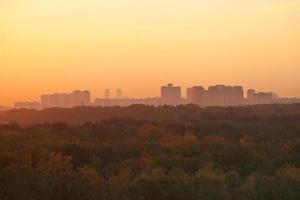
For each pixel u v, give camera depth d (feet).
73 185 164.14
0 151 194.18
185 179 173.06
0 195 161.48
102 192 165.89
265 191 177.37
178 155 231.50
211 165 210.79
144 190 168.45
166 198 166.81
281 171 195.42
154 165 210.79
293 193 176.24
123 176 180.96
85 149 227.61
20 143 220.64
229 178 187.83
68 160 208.74
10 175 166.20
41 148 212.84
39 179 166.20
